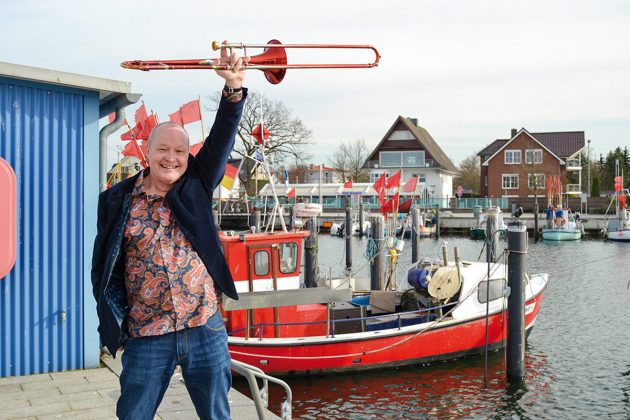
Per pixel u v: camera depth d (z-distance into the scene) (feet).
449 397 35.65
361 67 9.41
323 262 105.91
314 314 38.93
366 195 216.13
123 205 8.91
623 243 136.05
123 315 8.86
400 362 39.45
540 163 216.54
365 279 52.60
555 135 236.43
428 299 42.45
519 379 37.35
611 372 40.37
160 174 8.87
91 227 21.48
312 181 302.66
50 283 20.77
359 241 142.41
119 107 22.70
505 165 220.43
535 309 46.39
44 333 20.65
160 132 8.90
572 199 194.39
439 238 150.82
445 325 40.57
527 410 33.94
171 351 8.87
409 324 42.39
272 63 9.00
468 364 40.98
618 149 298.56
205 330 9.00
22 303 20.33
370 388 36.83
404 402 34.91
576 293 69.46
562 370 40.83
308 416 33.27
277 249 36.35
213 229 9.13
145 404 8.98
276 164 188.85
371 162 237.66
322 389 36.68
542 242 139.23
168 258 8.82
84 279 21.29
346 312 40.52
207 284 9.12
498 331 42.80
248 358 36.29
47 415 16.42
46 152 20.83
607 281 78.54
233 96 8.90
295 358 36.96
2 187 19.30
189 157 9.52
